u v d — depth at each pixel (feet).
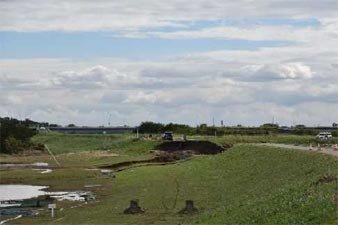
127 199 214.28
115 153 471.62
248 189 207.00
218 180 249.34
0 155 487.20
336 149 271.69
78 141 636.07
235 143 435.53
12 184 288.10
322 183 145.48
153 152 450.71
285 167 232.94
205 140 463.42
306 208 114.93
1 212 191.72
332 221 100.73
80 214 183.01
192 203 178.40
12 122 569.64
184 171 303.48
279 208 127.24
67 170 342.03
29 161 429.38
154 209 185.37
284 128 588.09
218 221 143.02
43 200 220.64
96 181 288.71
